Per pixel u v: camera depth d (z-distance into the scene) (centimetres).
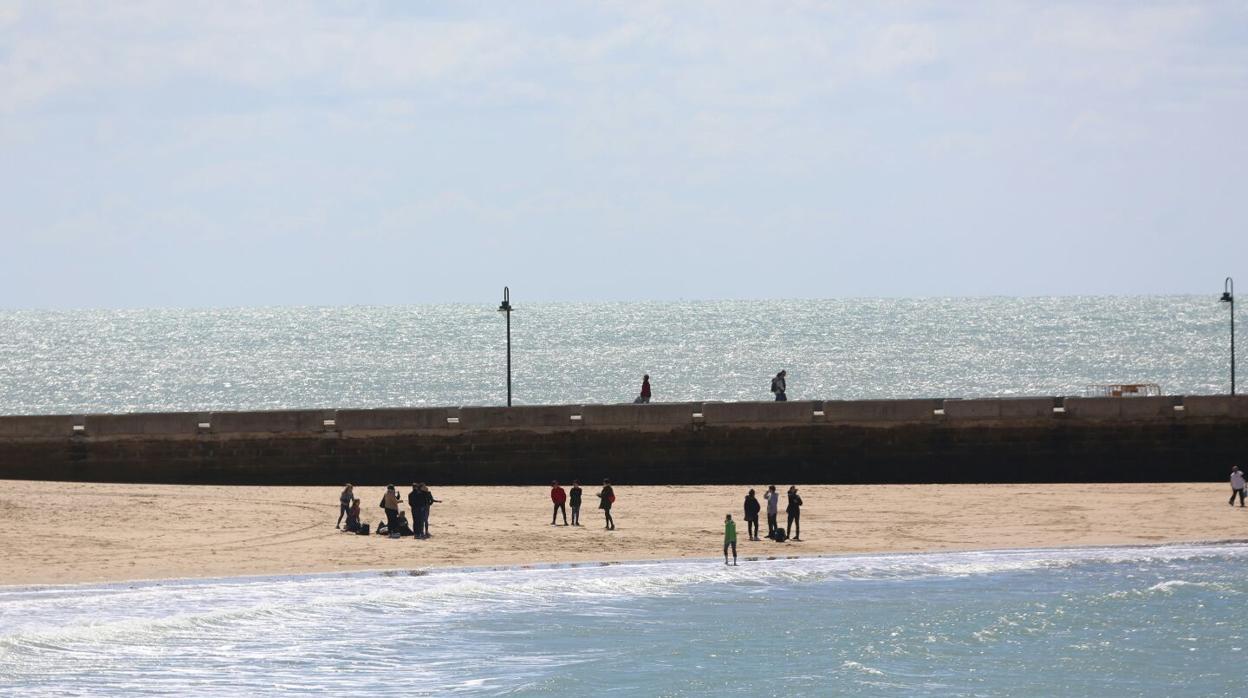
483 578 5281
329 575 5225
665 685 4156
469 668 4231
